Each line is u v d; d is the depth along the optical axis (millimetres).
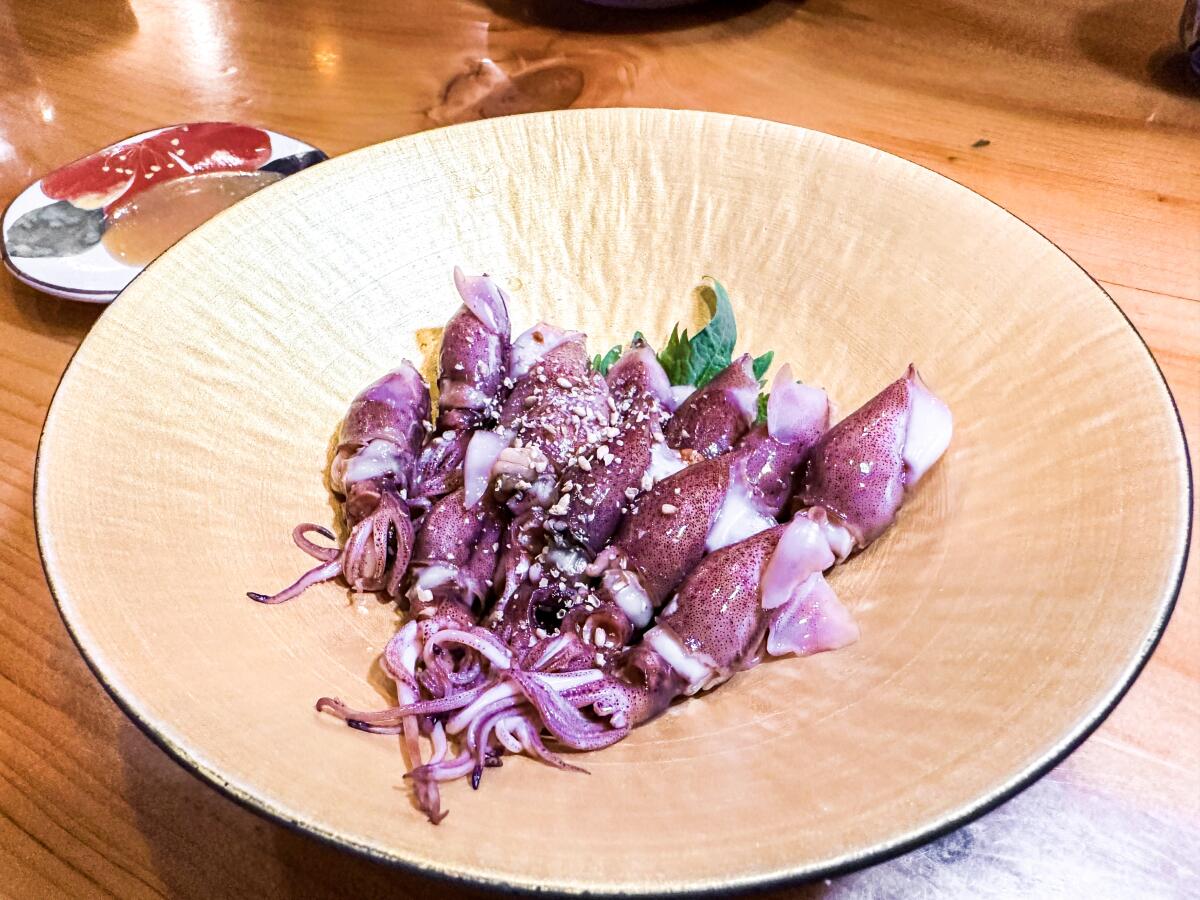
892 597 190
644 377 228
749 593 181
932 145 302
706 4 375
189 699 151
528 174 269
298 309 237
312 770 144
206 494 199
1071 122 308
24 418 236
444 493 217
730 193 262
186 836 167
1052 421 195
